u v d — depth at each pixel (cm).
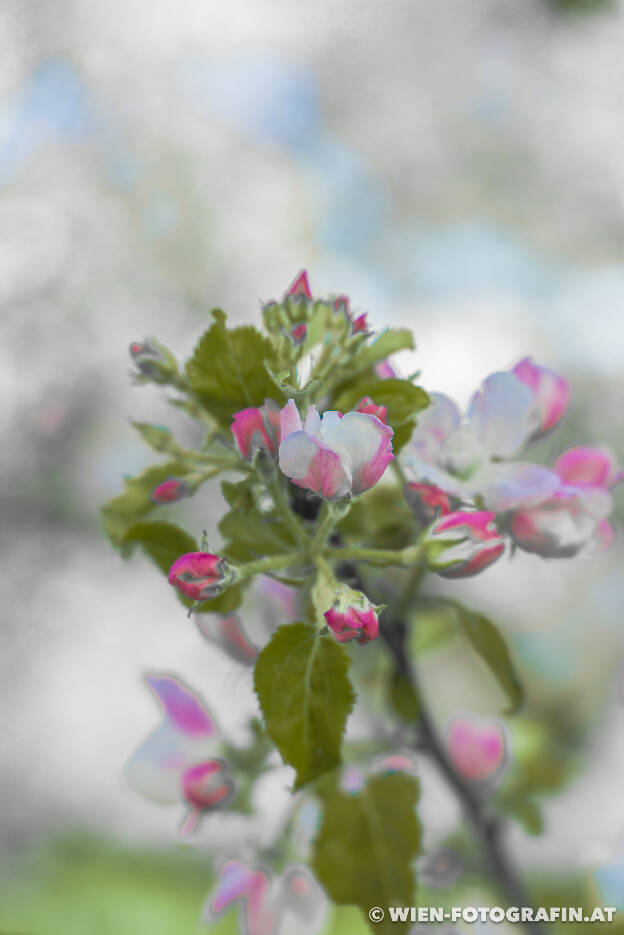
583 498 60
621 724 129
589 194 216
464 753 67
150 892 114
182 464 62
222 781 64
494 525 60
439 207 215
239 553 60
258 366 59
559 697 133
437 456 61
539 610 142
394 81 226
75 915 111
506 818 68
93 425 167
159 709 65
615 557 148
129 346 61
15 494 163
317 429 57
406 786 62
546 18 241
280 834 65
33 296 176
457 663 119
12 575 162
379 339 61
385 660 65
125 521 62
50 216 184
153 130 200
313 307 60
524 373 62
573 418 168
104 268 183
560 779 69
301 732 58
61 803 142
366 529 62
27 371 169
